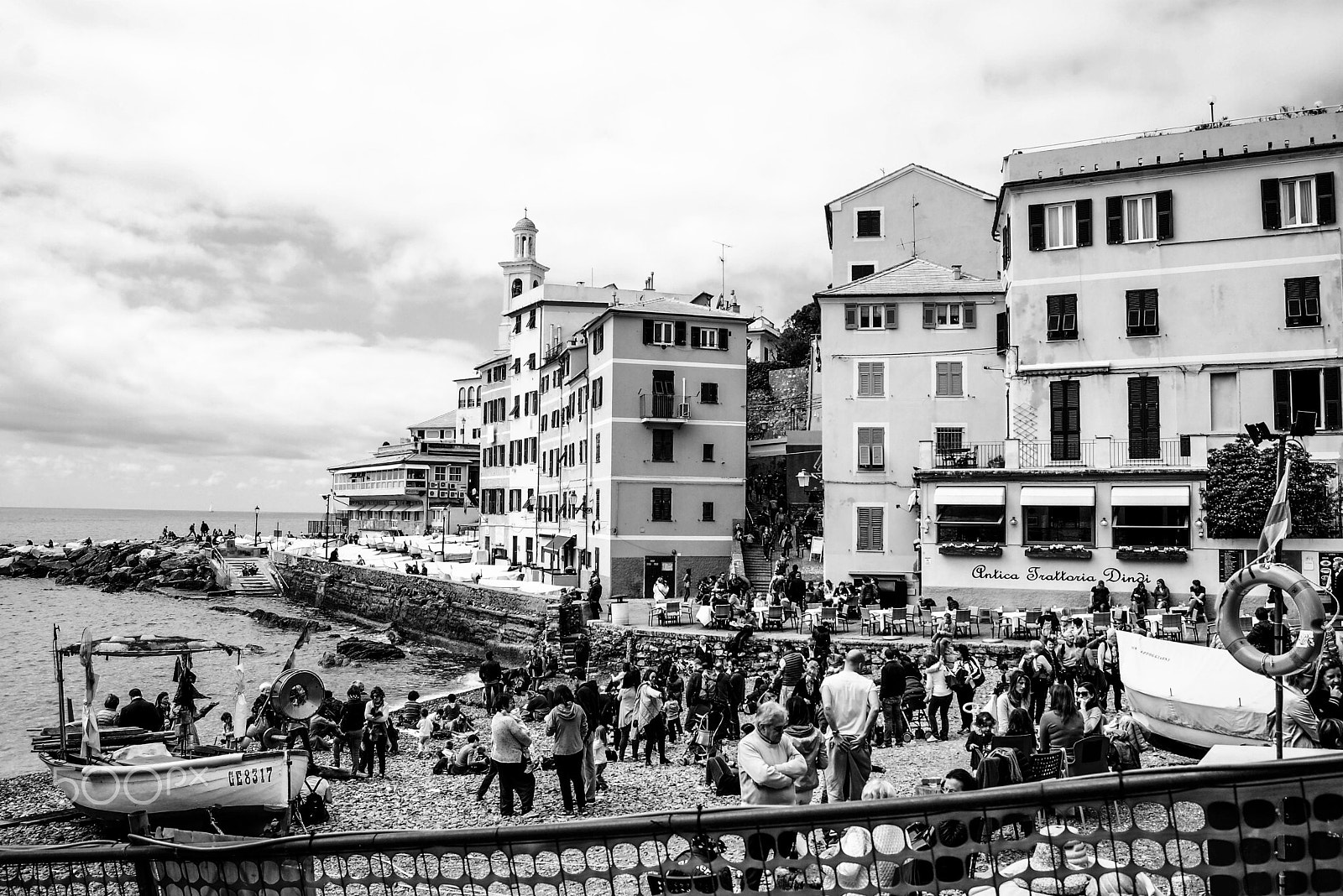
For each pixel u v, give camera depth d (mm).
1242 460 35281
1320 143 37688
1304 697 12453
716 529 56812
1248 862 4867
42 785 24000
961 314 47250
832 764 12555
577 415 63250
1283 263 38188
